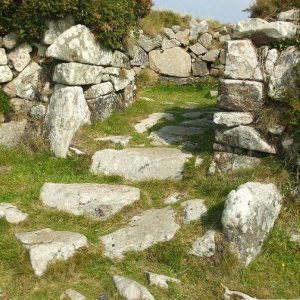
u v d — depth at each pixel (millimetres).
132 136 6156
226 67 4797
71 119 5785
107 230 4203
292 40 4617
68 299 3365
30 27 5836
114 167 5293
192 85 11789
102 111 6500
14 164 5547
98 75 6293
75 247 3828
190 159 5203
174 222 4145
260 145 4617
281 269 3781
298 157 4391
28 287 3486
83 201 4531
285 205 4332
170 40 11891
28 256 3703
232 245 3760
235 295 3428
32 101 6102
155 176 5117
